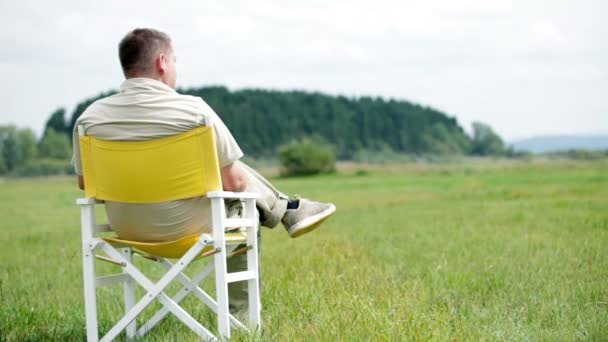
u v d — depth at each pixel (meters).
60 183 92.31
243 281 4.34
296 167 99.31
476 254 7.55
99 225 3.90
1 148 157.38
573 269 6.12
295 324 4.19
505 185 32.16
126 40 3.68
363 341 3.68
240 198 3.84
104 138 3.58
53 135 165.12
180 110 3.52
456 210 16.12
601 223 10.35
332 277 5.89
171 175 3.56
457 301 5.06
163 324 4.65
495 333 3.89
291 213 4.34
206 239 3.52
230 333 3.83
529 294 5.11
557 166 80.81
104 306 5.43
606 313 4.31
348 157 191.50
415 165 133.12
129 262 3.76
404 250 8.39
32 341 4.37
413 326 3.81
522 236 9.16
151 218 3.65
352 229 12.40
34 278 7.45
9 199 38.31
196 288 4.09
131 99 3.57
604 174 44.75
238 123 184.38
